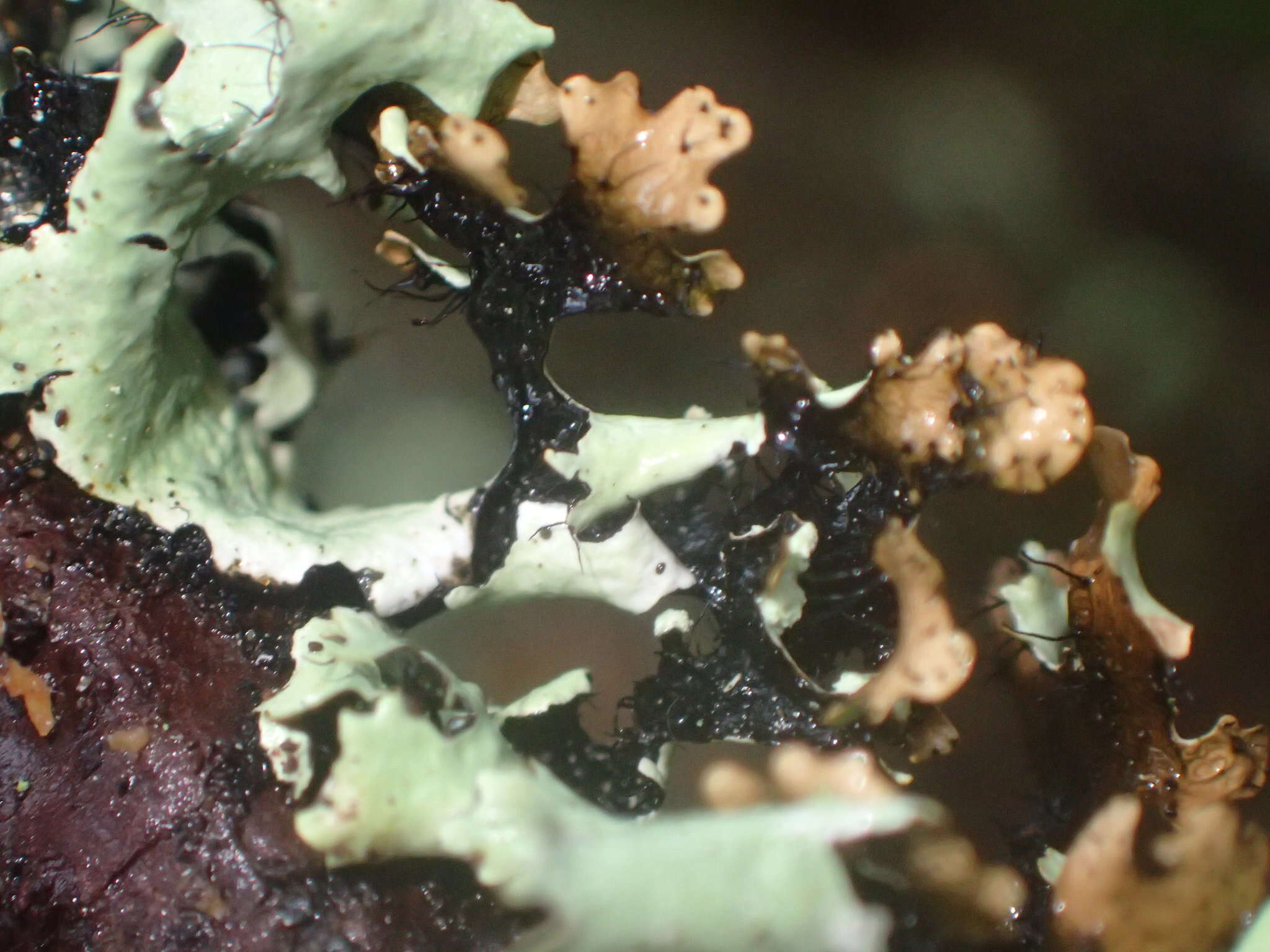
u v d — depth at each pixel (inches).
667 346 2.2
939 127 2.8
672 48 2.8
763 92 2.8
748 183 2.7
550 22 2.8
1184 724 2.0
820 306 2.6
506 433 1.9
